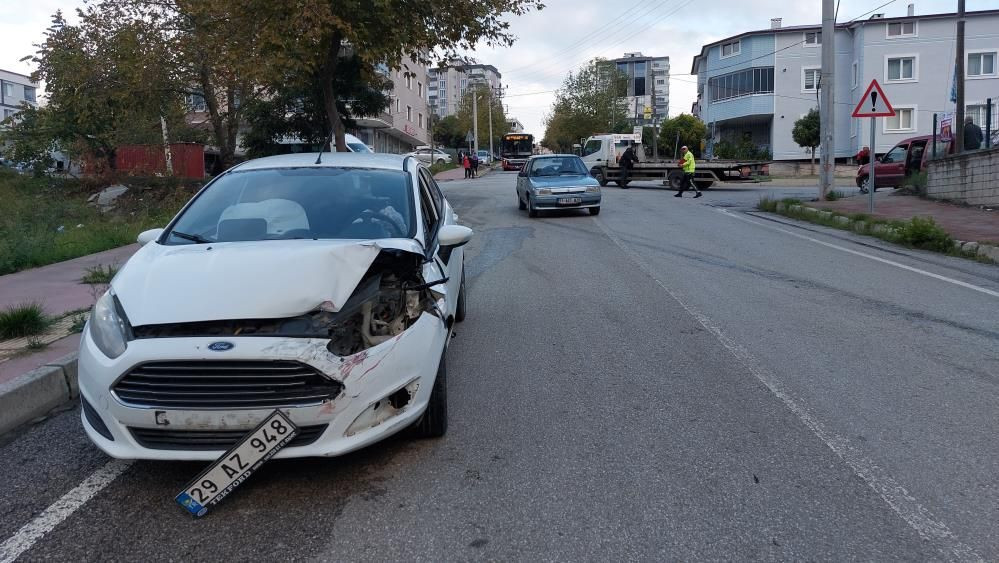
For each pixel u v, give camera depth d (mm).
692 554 3393
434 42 18031
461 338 7125
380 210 5340
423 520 3709
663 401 5344
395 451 4520
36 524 3717
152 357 3668
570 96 69312
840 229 15023
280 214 5230
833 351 6551
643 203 21281
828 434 4730
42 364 5715
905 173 22234
